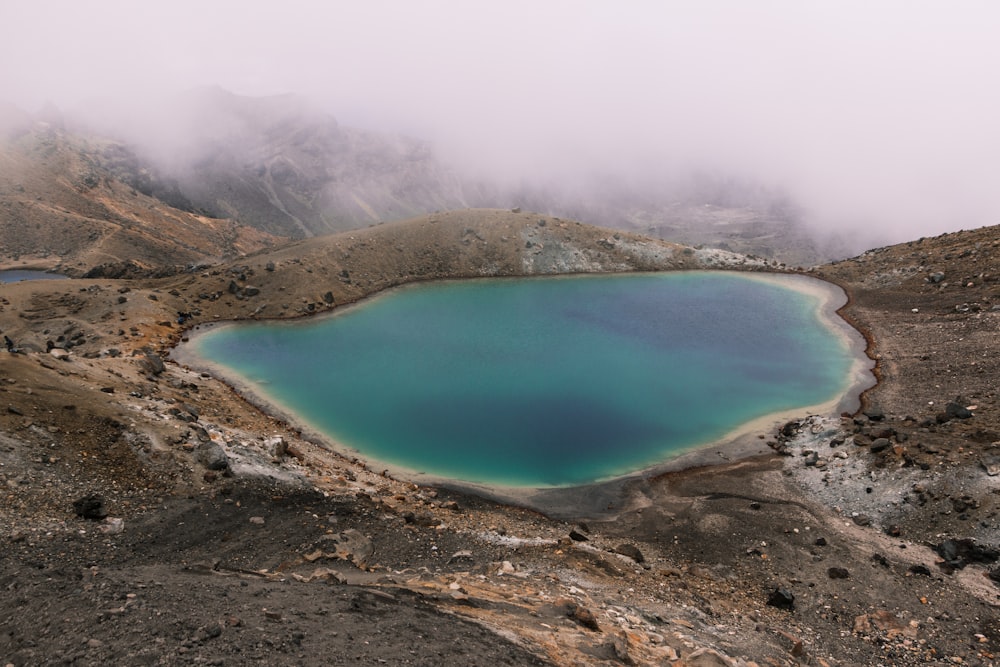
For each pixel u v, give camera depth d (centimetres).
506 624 1900
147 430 3322
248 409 5625
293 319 9200
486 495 4400
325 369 7106
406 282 11450
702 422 5750
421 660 1477
